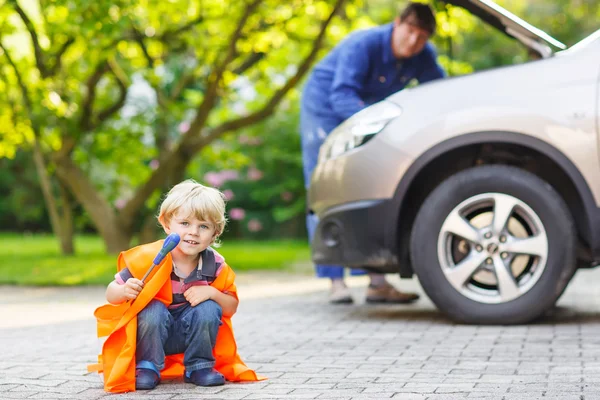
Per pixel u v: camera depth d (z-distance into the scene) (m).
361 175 5.78
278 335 5.44
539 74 5.62
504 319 5.58
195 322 3.90
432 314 6.30
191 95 13.43
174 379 4.07
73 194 12.88
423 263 5.66
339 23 11.22
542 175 5.91
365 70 6.74
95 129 11.89
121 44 10.81
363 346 4.98
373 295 7.05
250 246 16.09
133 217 11.68
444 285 5.64
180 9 10.70
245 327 5.80
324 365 4.41
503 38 18.00
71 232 12.18
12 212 21.17
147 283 3.83
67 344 5.19
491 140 5.54
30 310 6.96
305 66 10.85
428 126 5.66
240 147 17.11
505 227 5.59
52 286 8.85
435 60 6.95
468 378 4.02
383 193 5.73
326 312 6.54
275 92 11.19
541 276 5.54
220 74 10.56
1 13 10.42
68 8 9.18
